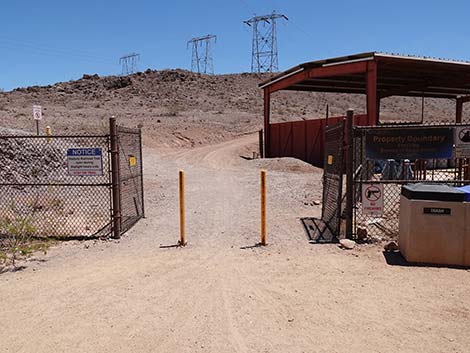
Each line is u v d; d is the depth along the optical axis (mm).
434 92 39750
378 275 6043
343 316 4758
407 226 6660
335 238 8141
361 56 22531
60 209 11195
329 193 9469
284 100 92250
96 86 95438
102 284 5820
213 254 7195
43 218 10109
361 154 9195
